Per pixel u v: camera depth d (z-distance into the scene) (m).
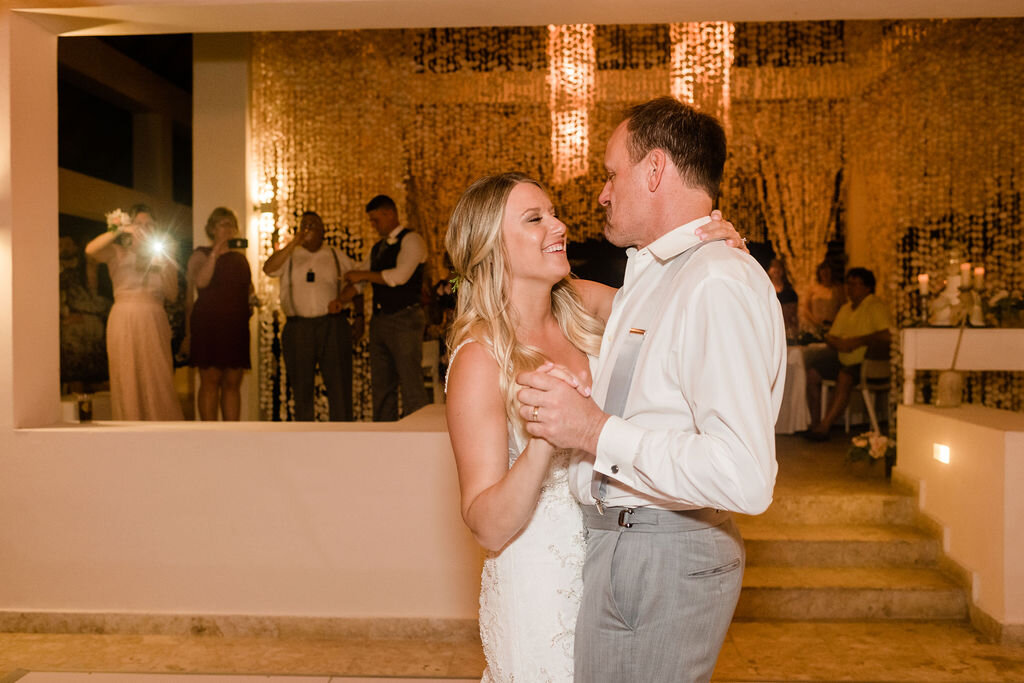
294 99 8.45
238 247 6.44
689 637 1.64
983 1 3.63
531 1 3.58
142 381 5.99
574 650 1.81
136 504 3.87
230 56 7.60
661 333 1.64
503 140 10.46
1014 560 3.73
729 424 1.47
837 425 8.08
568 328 2.17
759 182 10.65
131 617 3.88
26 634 3.89
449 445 3.79
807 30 9.59
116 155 12.62
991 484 3.84
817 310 8.78
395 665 3.55
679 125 1.77
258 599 3.86
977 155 8.87
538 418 1.55
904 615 4.11
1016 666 3.55
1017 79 8.58
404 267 6.24
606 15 3.82
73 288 8.23
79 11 3.76
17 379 3.89
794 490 4.90
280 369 7.64
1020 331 4.92
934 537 4.43
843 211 10.67
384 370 6.37
